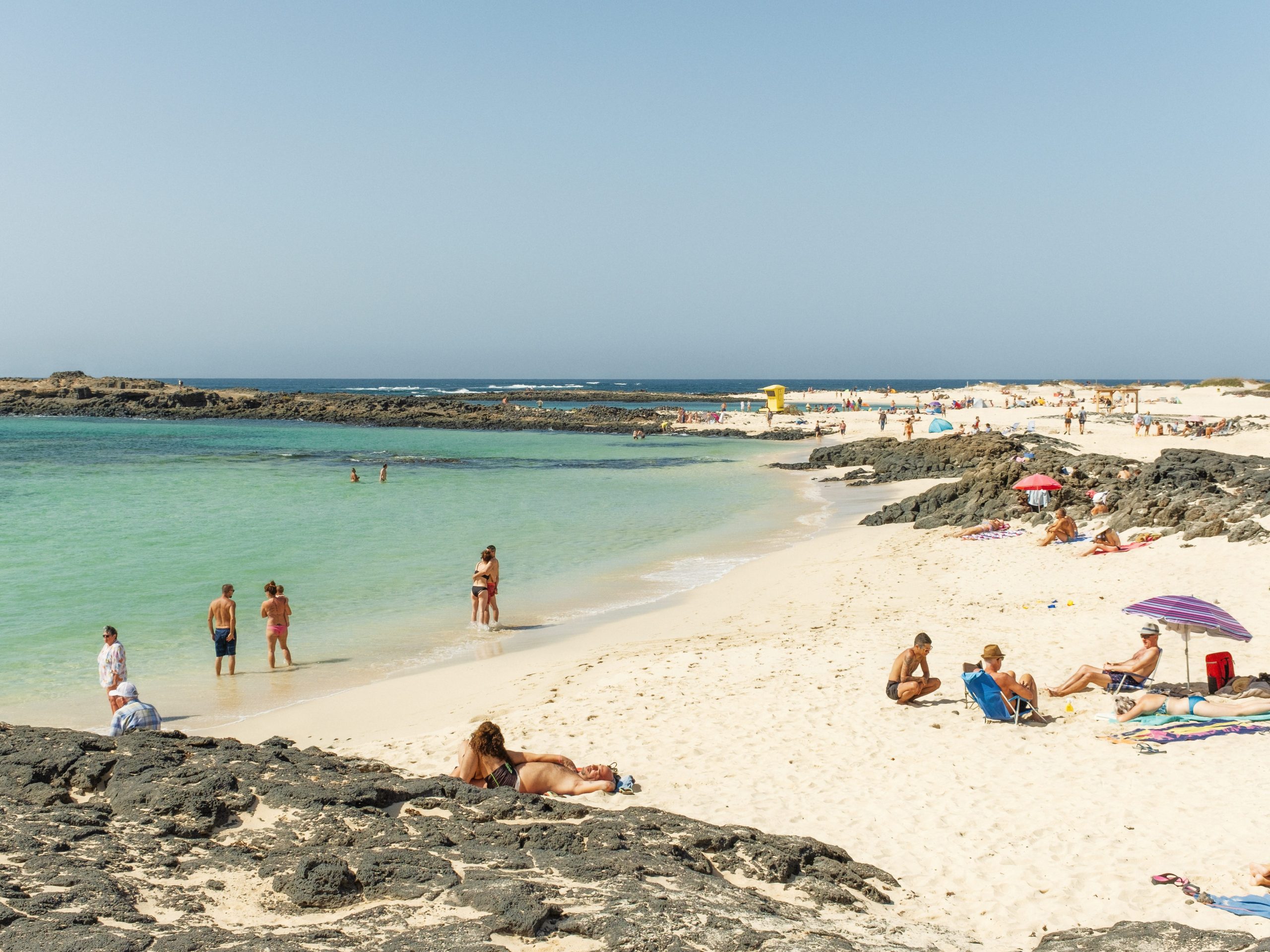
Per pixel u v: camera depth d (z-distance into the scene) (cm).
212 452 6259
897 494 3872
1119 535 2248
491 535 2888
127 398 10956
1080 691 1155
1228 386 10056
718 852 689
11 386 11500
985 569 2061
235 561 2408
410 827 665
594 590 2112
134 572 2250
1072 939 579
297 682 1430
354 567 2352
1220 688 1053
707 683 1287
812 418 9081
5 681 1420
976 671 1115
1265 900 631
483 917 513
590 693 1280
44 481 4300
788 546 2658
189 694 1370
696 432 8512
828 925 581
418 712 1266
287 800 694
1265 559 1762
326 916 528
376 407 10756
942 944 581
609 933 505
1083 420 5850
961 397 10694
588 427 9412
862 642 1474
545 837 656
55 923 480
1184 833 753
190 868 581
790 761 980
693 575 2262
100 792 714
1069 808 821
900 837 782
